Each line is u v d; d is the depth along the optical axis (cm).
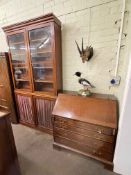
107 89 181
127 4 143
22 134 214
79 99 163
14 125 246
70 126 156
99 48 173
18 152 171
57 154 168
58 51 185
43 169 145
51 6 193
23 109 235
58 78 193
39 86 218
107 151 140
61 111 161
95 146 146
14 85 231
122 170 133
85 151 156
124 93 117
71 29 185
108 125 132
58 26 179
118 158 131
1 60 223
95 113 145
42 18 162
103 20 162
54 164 152
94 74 185
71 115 153
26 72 216
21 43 206
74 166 149
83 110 152
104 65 175
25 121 240
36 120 222
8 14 244
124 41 154
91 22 170
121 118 118
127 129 116
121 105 131
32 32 187
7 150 112
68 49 195
